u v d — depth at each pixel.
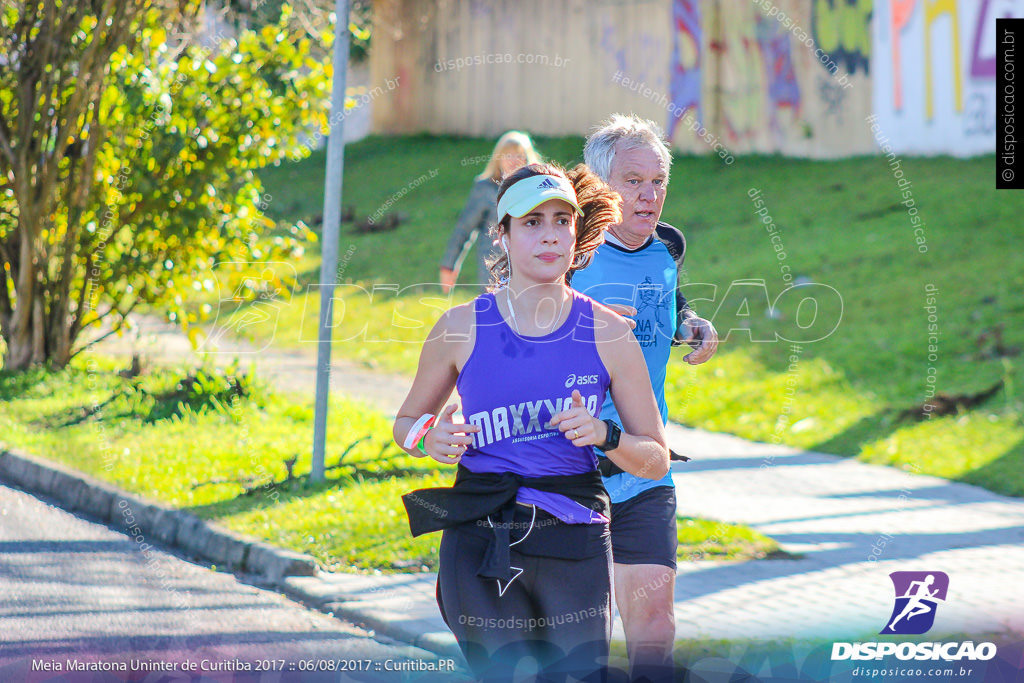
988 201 47.22
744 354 36.56
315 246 48.81
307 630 16.56
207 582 18.73
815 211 50.12
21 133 34.47
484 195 22.08
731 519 22.00
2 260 35.78
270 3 35.03
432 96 67.75
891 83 58.00
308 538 20.02
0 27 34.09
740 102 62.22
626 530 12.90
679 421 32.09
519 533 10.45
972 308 37.75
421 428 10.83
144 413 29.19
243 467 24.25
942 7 55.78
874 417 30.88
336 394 31.00
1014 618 16.52
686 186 56.72
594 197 12.25
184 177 34.81
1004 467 26.02
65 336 35.97
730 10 62.12
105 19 33.53
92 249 35.50
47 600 17.31
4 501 23.28
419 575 18.89
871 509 23.06
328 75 35.19
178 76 35.06
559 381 10.53
